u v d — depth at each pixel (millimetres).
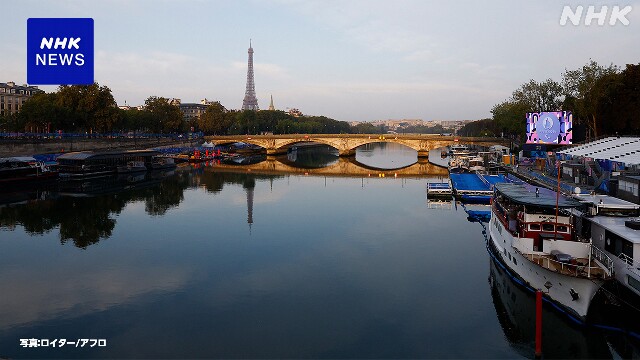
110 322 31734
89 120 145750
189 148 183375
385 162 179250
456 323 31141
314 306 34125
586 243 32500
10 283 39438
